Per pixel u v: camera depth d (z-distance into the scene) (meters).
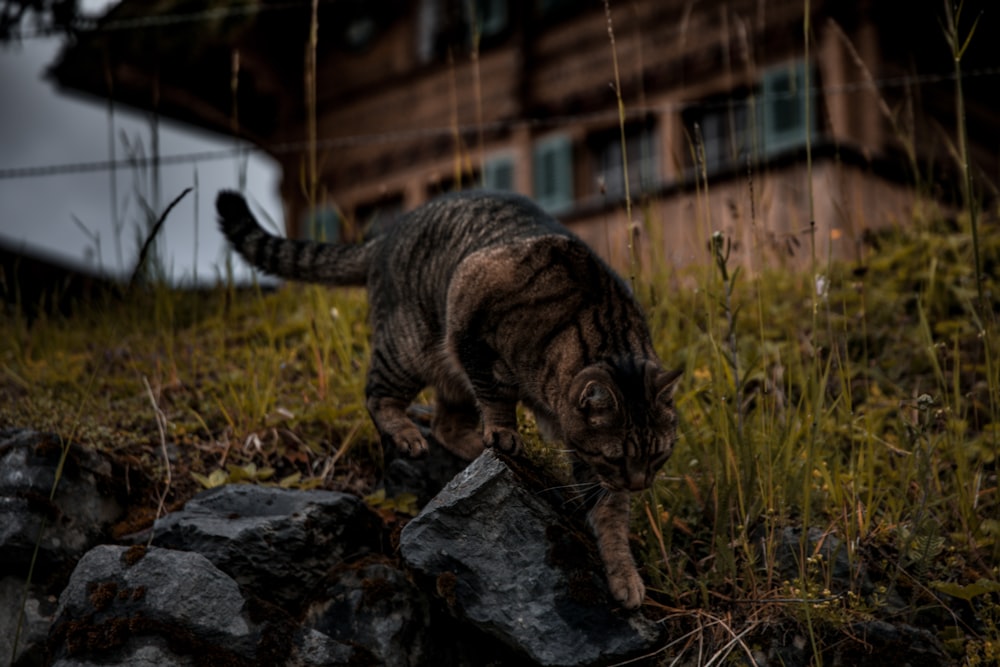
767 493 1.42
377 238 1.70
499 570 1.30
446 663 1.35
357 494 1.57
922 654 1.27
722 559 1.33
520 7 5.03
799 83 3.99
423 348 1.55
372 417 1.59
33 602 1.34
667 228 3.64
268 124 5.97
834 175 3.22
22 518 1.35
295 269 1.72
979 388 1.75
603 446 1.32
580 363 1.37
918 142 3.94
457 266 1.46
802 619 1.29
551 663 1.26
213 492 1.45
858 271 2.16
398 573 1.35
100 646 1.24
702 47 4.39
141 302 2.26
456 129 2.20
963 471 1.48
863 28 3.88
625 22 4.68
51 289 3.00
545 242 1.43
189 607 1.26
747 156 1.91
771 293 2.14
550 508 1.36
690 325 1.76
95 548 1.32
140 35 4.00
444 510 1.31
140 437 1.62
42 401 1.72
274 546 1.35
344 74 5.73
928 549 1.35
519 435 1.46
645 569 1.38
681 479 1.47
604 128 4.72
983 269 2.11
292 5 2.17
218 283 2.32
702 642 1.29
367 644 1.31
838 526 1.40
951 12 1.40
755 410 1.57
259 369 1.90
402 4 5.53
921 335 1.90
